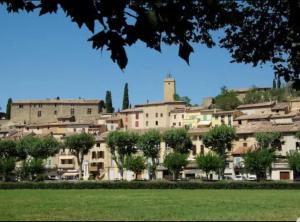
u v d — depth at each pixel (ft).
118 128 629.51
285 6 47.83
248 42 54.34
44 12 27.27
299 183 284.82
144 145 415.03
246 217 98.63
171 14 26.84
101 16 26.58
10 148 442.91
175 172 392.06
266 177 384.68
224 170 414.00
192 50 27.86
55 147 450.30
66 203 158.81
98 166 512.22
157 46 27.99
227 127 393.50
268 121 490.90
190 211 120.57
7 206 143.43
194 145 472.85
